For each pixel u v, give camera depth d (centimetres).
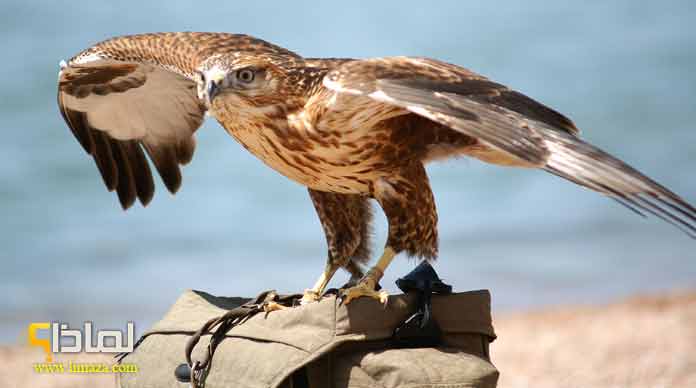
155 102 837
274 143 662
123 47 788
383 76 614
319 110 633
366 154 647
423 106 580
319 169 663
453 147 668
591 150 555
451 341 593
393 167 657
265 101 648
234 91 648
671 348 1081
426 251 676
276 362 567
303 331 575
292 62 655
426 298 579
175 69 765
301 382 584
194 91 817
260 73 646
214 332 612
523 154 552
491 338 605
